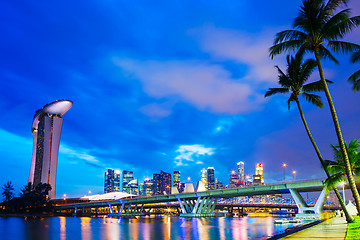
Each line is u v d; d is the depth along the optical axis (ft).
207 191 528.22
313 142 146.72
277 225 285.02
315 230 115.14
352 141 162.50
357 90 125.70
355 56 122.11
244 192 454.40
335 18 109.91
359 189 345.72
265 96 154.20
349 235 89.15
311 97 150.71
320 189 382.83
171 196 600.39
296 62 138.92
